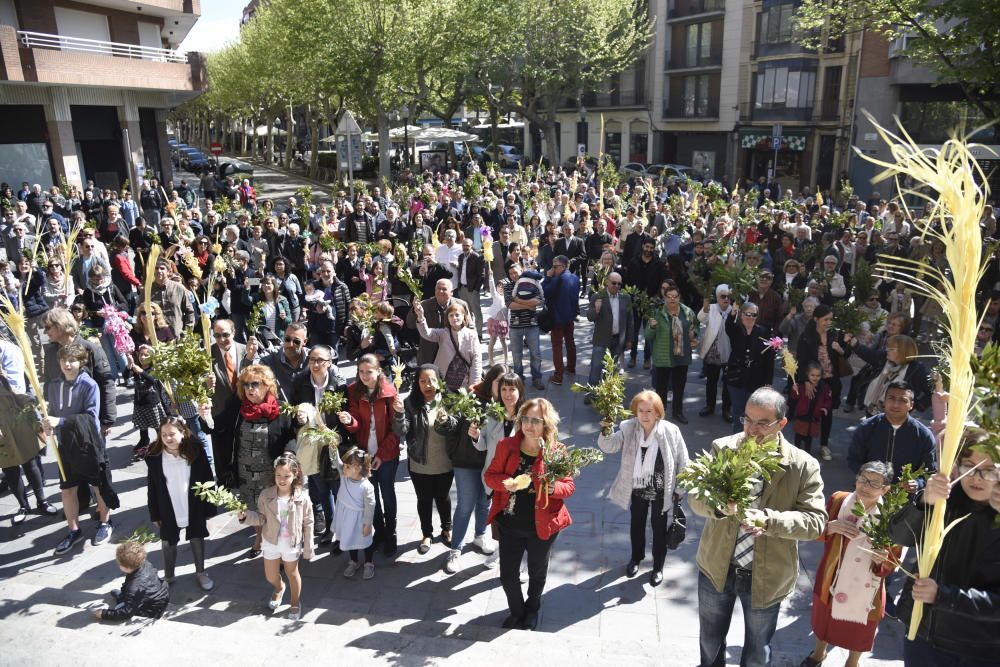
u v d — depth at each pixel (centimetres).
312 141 4453
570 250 1468
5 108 2439
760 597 397
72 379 638
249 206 2323
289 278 1039
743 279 929
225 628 475
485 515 625
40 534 668
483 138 5997
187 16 3084
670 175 3644
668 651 474
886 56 2967
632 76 4647
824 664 464
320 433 570
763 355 753
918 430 525
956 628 329
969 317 258
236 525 683
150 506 570
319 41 3084
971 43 1340
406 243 1517
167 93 3044
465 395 555
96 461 632
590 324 1352
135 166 2880
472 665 425
